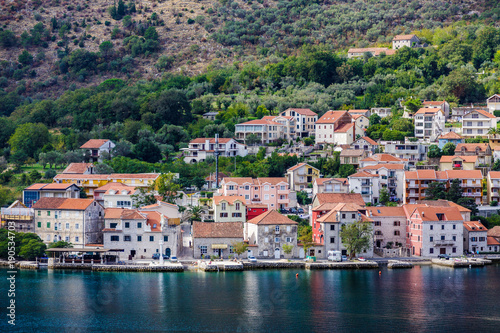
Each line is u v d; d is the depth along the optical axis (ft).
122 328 478.18
